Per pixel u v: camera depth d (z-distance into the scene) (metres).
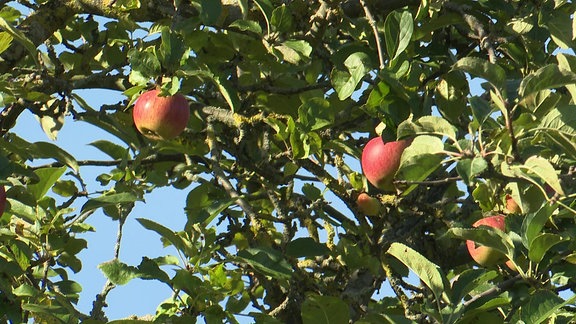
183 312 4.68
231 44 5.57
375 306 5.28
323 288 5.23
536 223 4.25
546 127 3.81
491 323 4.51
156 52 5.04
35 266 5.54
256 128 5.71
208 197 5.80
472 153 3.87
